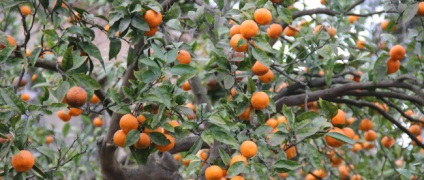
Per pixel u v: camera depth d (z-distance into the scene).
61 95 2.75
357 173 4.65
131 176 3.71
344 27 3.85
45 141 4.92
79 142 4.18
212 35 3.32
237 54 3.51
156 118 2.70
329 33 4.07
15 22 5.59
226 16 3.26
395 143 5.03
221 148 3.06
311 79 4.08
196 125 2.87
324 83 4.05
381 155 5.05
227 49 3.30
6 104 2.86
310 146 2.86
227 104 2.95
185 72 2.78
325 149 4.64
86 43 3.08
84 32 3.08
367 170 5.21
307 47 3.84
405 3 3.46
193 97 4.38
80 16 3.21
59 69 2.85
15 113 2.84
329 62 3.78
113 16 2.93
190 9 4.32
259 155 2.88
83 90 2.85
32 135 4.82
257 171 2.72
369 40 4.36
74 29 2.99
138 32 2.97
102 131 4.95
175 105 2.78
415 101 3.91
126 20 2.91
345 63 4.16
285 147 2.88
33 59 2.94
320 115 3.00
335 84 4.11
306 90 3.55
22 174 2.66
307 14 4.13
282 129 2.81
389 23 3.91
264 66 3.01
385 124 4.60
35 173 2.78
